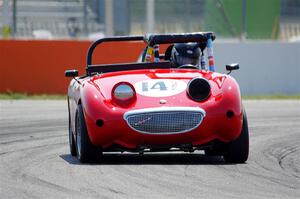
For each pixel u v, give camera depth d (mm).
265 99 72500
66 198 20406
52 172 25359
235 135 27391
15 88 72000
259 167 27125
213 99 27312
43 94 72188
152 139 26812
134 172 25250
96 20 86312
